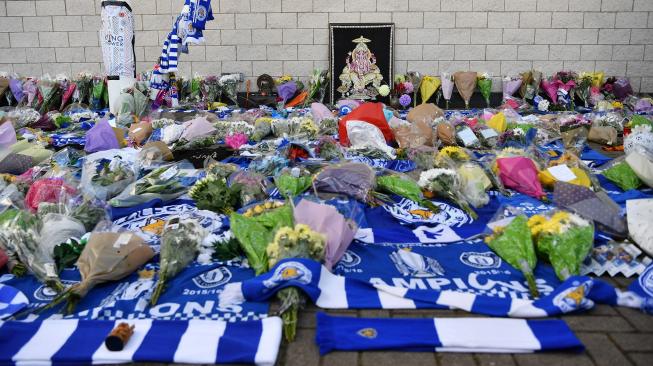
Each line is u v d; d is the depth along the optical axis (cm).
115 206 426
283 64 1138
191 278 300
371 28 1103
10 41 1154
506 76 1115
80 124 845
